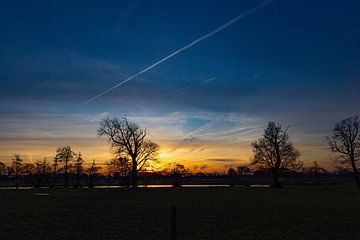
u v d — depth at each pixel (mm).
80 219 26875
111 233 21438
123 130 94125
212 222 25969
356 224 25141
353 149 100625
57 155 119188
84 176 123500
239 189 84750
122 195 60562
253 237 20656
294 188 89938
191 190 80250
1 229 22719
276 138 103062
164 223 25156
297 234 21516
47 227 23406
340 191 71688
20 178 121062
